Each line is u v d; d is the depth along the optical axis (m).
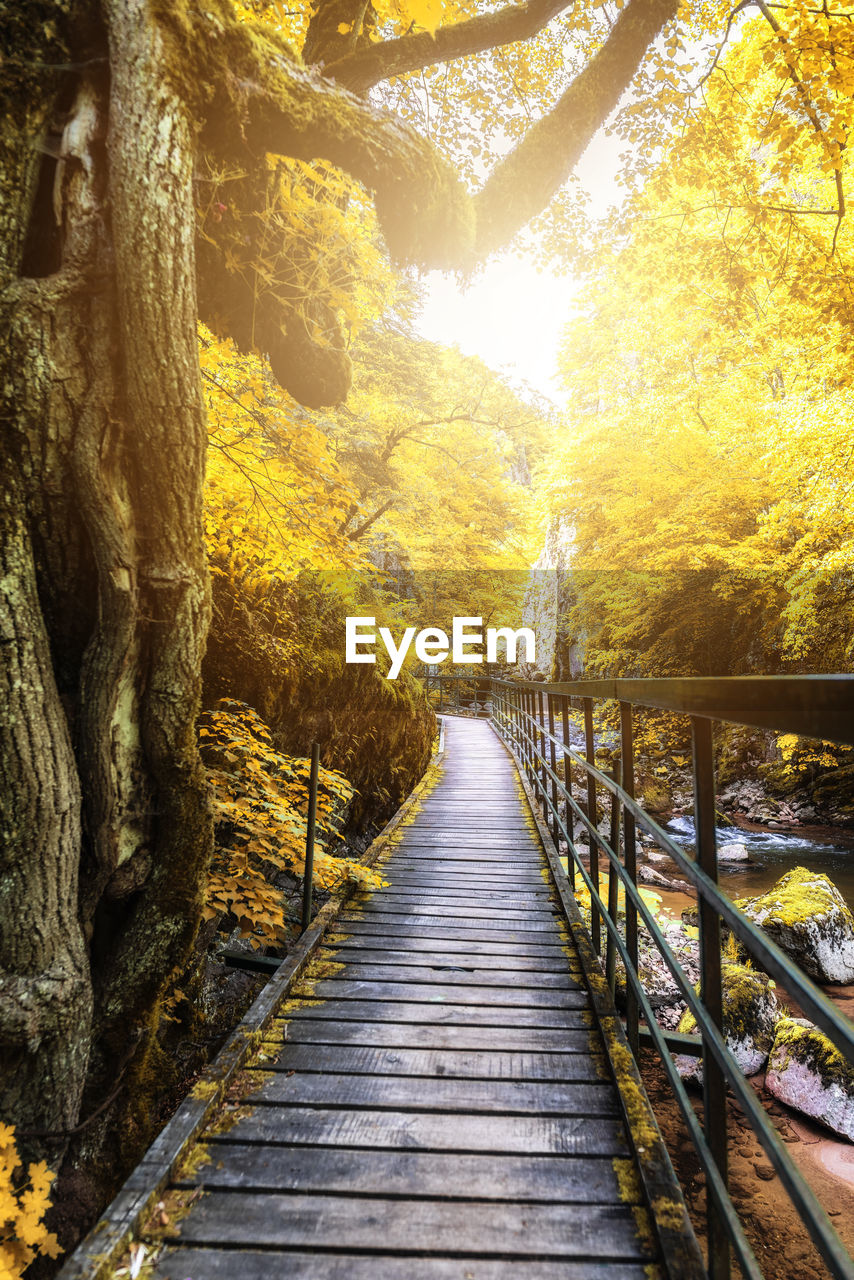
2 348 1.90
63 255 1.99
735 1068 1.22
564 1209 1.63
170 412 2.07
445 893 4.27
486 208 3.52
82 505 2.00
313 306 3.78
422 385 11.55
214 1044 3.62
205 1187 1.69
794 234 6.30
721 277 6.62
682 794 14.45
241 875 3.45
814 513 9.68
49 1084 1.92
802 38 4.70
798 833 11.55
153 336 1.99
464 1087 2.16
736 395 12.45
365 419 9.09
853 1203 2.69
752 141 6.56
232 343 3.63
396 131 2.77
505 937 3.51
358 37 3.54
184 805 2.28
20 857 1.89
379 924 3.71
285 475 3.69
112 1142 2.21
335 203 3.76
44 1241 1.66
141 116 1.94
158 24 1.97
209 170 2.63
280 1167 1.77
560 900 4.03
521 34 3.25
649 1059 3.62
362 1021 2.61
